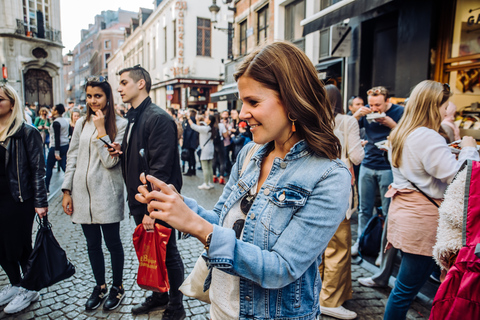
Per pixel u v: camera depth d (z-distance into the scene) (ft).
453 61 15.49
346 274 7.84
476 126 14.43
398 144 6.56
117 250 8.30
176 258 7.57
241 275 2.77
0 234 7.91
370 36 20.89
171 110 41.11
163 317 7.56
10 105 7.73
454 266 3.99
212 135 22.25
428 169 6.00
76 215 7.98
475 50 14.52
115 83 144.56
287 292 3.17
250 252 2.77
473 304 3.74
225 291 3.47
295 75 2.91
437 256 4.50
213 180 25.12
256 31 39.27
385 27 19.79
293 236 2.86
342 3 16.14
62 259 7.93
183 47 64.95
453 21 15.43
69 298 8.68
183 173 28.32
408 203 6.36
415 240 6.10
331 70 24.44
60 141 19.90
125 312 8.04
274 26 34.55
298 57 2.97
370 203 11.80
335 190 2.93
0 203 7.81
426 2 16.08
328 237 2.91
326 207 2.89
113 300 8.18
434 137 6.05
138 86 7.55
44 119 31.12
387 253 9.05
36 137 8.04
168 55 72.90
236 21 44.45
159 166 7.13
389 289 9.15
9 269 8.41
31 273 7.54
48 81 79.61
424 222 6.08
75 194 7.98
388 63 19.80
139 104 7.67
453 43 15.53
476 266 3.71
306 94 2.97
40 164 8.02
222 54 69.41
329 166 3.02
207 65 67.82
